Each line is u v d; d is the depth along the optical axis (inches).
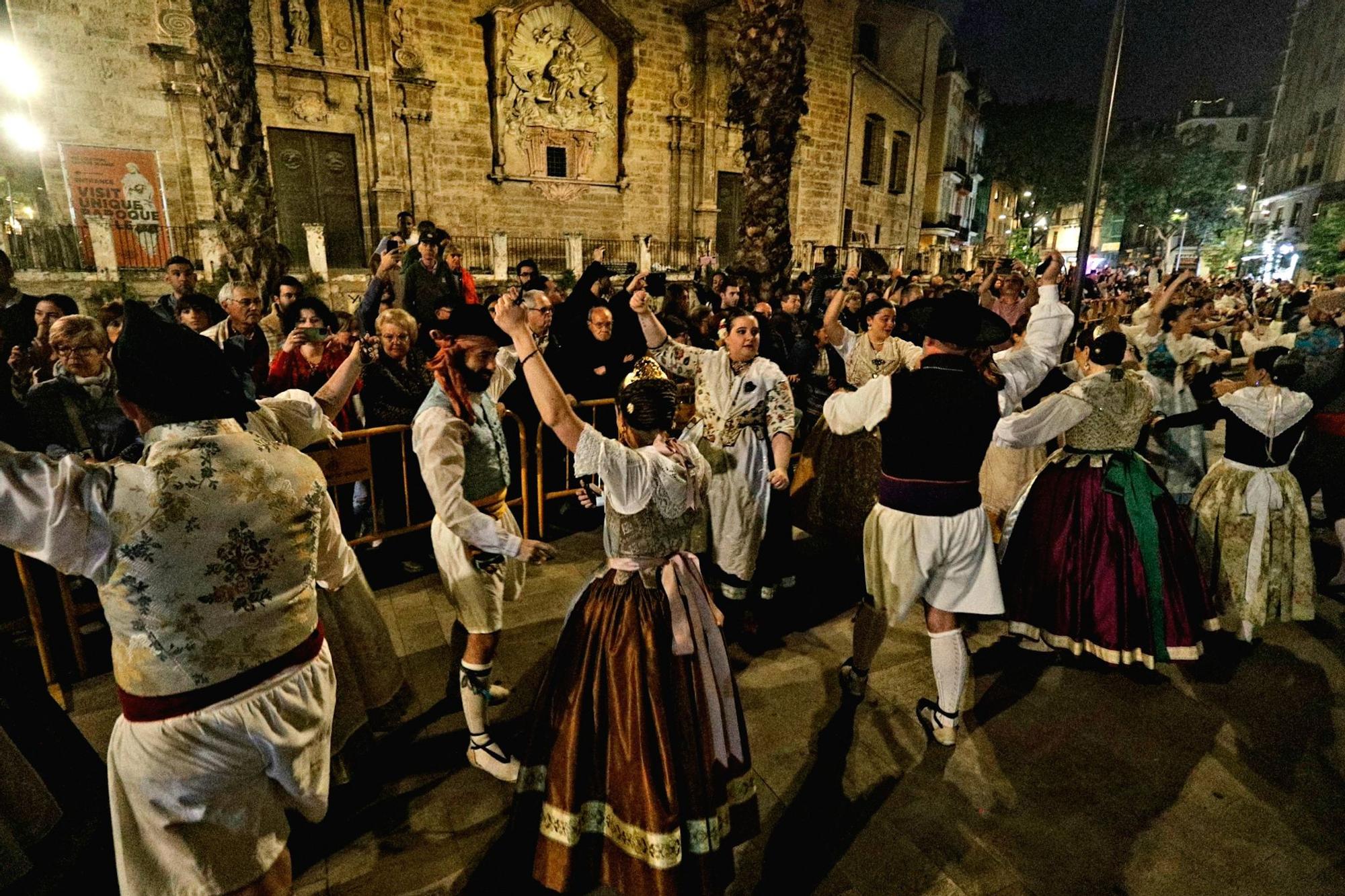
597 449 73.7
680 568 80.2
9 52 509.4
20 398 164.2
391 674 100.5
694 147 831.1
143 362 56.5
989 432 104.0
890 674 132.3
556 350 204.8
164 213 573.0
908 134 1198.9
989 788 103.4
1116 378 128.1
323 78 623.5
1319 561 184.9
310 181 641.0
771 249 312.3
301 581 64.8
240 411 63.4
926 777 105.6
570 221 773.3
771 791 102.4
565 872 76.2
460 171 701.3
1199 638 128.3
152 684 57.1
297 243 643.5
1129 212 1980.8
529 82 716.7
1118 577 126.0
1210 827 96.3
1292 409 136.5
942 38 1267.2
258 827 63.4
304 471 65.6
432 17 658.2
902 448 105.3
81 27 524.1
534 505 190.5
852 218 1072.2
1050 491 133.6
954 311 100.7
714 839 75.7
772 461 141.9
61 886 80.2
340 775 95.2
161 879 60.4
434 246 258.2
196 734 58.2
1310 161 1393.9
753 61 294.7
